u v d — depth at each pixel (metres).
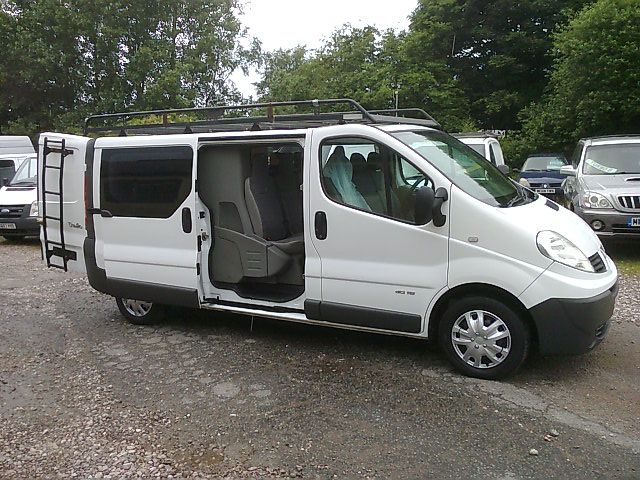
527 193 5.41
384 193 4.85
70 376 5.06
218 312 6.80
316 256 5.14
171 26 28.47
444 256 4.64
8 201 12.06
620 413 4.12
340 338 5.75
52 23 26.72
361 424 4.04
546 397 4.38
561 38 19.66
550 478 3.38
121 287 6.22
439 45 26.25
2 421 4.26
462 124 24.27
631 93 17.42
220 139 5.50
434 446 3.74
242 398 4.51
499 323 4.57
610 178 9.34
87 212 6.36
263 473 3.50
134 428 4.09
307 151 5.11
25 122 27.69
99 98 27.53
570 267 4.40
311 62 32.16
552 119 20.36
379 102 24.86
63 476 3.54
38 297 7.77
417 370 4.91
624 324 5.95
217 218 5.93
